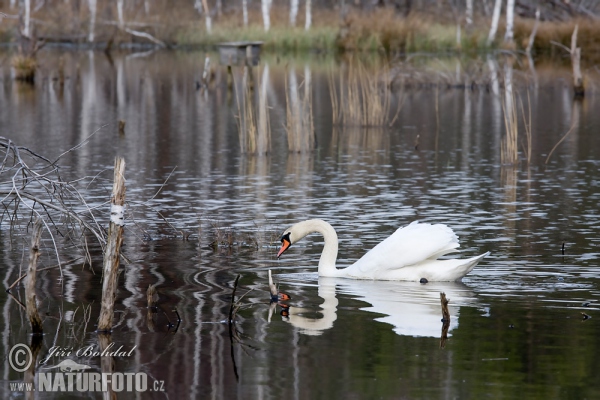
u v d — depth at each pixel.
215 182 20.38
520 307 10.35
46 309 10.34
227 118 33.41
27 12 57.16
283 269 12.45
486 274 12.02
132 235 14.66
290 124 25.50
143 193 18.83
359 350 8.86
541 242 14.10
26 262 12.64
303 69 49.72
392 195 18.73
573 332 9.38
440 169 22.42
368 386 7.93
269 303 10.60
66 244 13.88
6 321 9.90
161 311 10.24
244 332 9.47
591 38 55.59
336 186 19.89
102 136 28.42
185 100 39.50
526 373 8.20
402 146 26.62
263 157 24.53
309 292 11.16
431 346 8.97
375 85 31.91
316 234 14.95
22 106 36.75
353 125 31.50
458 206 17.47
